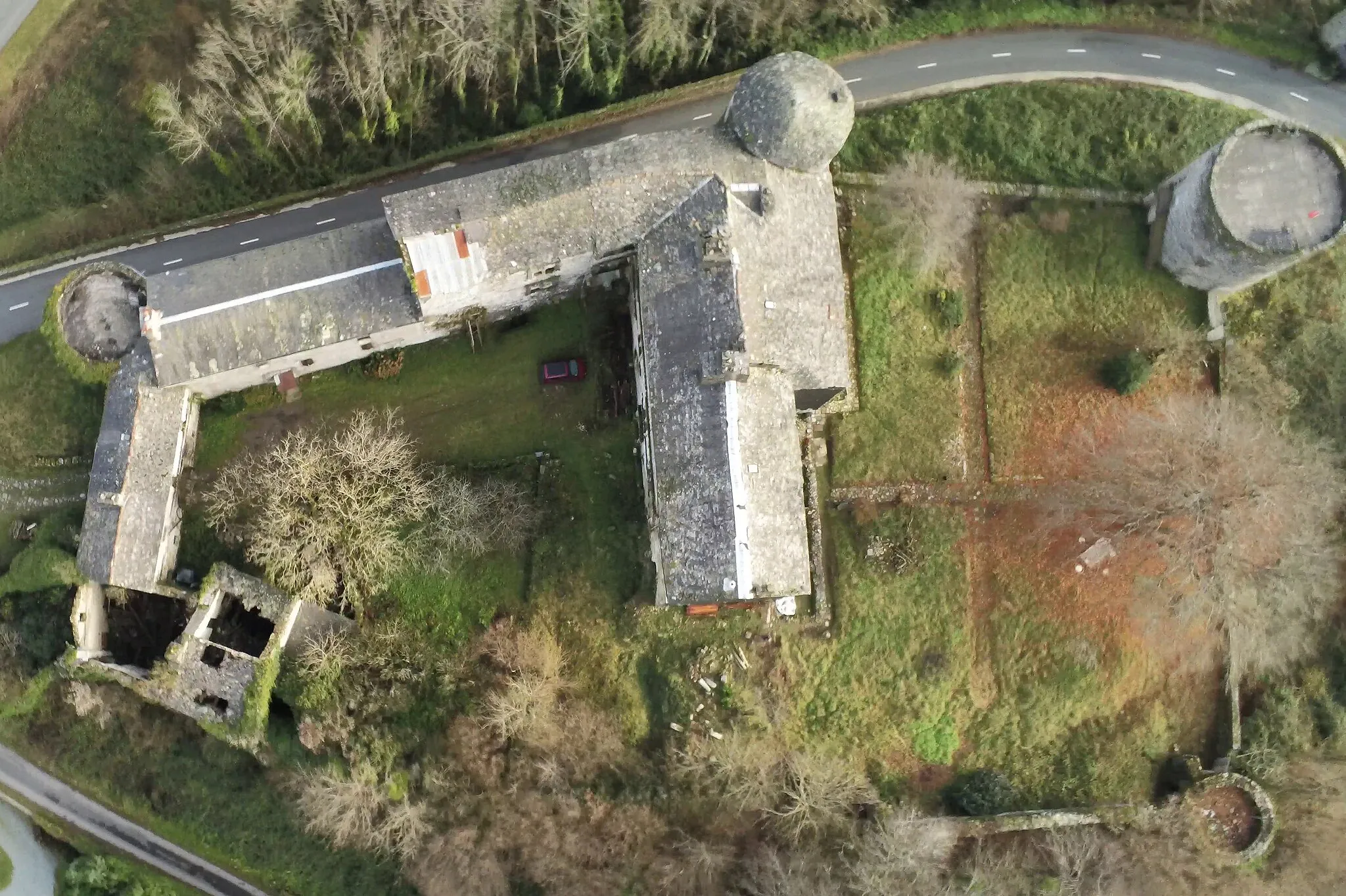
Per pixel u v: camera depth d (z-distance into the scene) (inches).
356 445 1653.5
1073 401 1807.3
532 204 1555.1
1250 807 1758.1
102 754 1731.1
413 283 1556.3
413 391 1787.6
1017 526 1769.2
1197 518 1705.2
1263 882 1740.9
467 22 1723.7
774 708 1706.4
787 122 1537.9
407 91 1784.0
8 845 1748.3
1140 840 1718.8
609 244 1609.3
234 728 1601.9
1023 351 1813.5
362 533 1652.3
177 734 1724.9
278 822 1702.8
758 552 1499.8
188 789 1717.5
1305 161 1694.1
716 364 1515.7
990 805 1689.2
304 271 1609.3
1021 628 1747.0
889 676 1727.4
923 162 1824.6
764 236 1579.7
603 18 1754.4
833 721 1718.8
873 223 1823.3
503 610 1740.9
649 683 1723.7
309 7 1780.3
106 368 1637.6
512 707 1637.6
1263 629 1766.7
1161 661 1764.3
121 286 1664.6
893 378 1790.1
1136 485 1733.5
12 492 1785.2
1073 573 1761.8
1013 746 1744.6
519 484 1760.6
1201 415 1754.4
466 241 1552.7
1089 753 1747.0
